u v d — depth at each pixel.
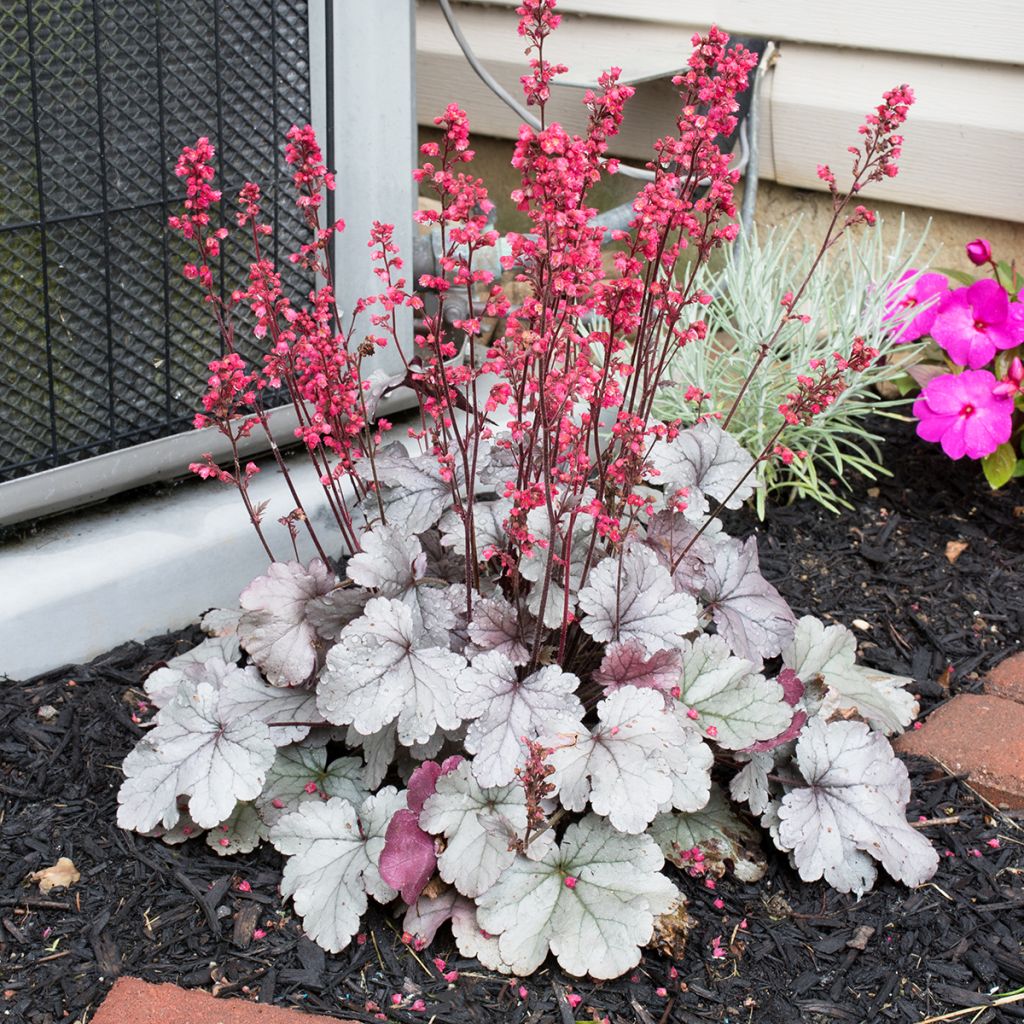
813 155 3.57
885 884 2.01
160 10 2.17
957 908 1.97
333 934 1.81
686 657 2.02
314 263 2.01
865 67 3.40
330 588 2.07
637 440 1.79
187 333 2.45
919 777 2.23
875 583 2.79
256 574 2.60
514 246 1.72
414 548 2.03
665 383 2.11
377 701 1.84
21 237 2.16
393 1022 1.73
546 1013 1.76
